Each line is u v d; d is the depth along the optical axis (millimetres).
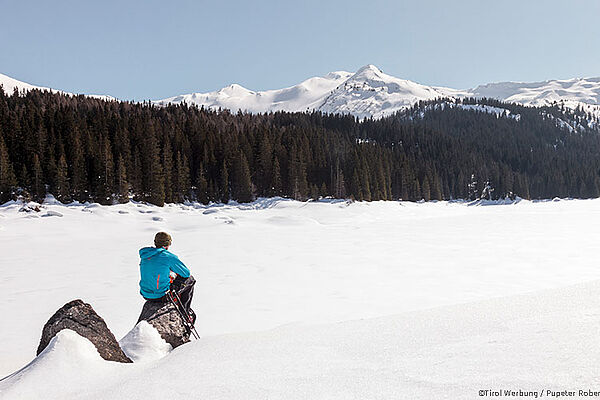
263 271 14938
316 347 2883
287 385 2189
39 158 58688
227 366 2604
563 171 138625
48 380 2615
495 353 2283
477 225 38031
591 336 2268
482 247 21797
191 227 41125
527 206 94000
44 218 40000
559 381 1812
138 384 2447
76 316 3412
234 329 7227
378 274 14016
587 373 1839
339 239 27812
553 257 17703
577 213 57594
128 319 8164
